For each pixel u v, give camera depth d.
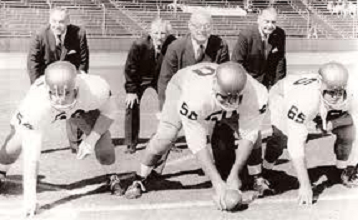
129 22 28.84
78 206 4.62
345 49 27.31
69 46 6.18
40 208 4.55
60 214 4.41
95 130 4.57
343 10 31.67
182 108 4.28
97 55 22.53
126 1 29.88
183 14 29.64
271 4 31.80
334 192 5.04
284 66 6.67
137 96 6.55
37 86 4.25
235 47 6.41
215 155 5.41
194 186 5.25
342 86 4.32
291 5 31.91
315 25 30.56
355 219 4.27
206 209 4.56
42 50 6.13
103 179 5.45
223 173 5.39
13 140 4.56
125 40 25.09
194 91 4.23
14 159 4.73
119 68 17.56
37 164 4.32
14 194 4.92
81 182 5.35
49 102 4.15
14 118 4.38
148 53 6.40
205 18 5.25
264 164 5.25
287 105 4.54
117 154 6.53
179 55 5.52
